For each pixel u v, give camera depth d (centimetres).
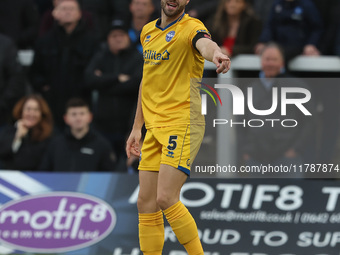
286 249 2255
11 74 2855
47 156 2552
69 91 2839
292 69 2642
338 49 2734
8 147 2608
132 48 2775
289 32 2742
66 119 2547
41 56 2858
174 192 1653
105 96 2739
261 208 2295
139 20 2862
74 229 2330
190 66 1658
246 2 2722
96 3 3088
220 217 2295
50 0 3334
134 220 2325
